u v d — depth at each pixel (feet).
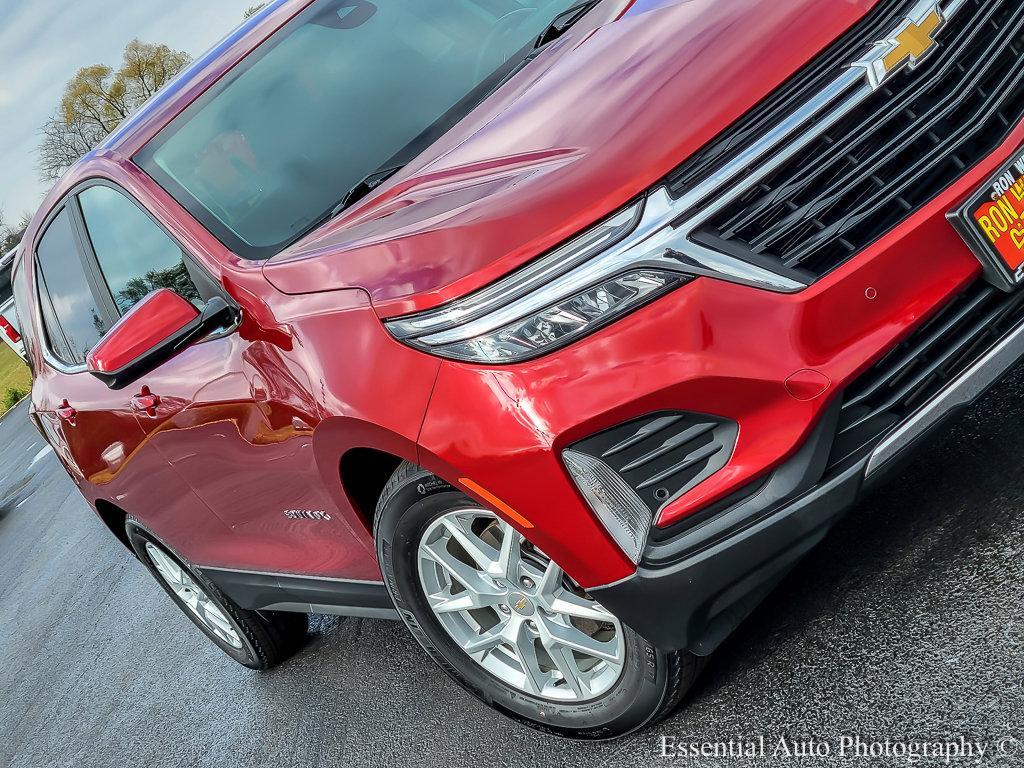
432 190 7.62
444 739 9.27
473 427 6.56
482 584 7.95
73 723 15.34
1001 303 6.72
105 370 8.20
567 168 6.54
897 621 7.20
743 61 6.46
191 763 11.93
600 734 7.88
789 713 7.07
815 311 6.19
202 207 9.60
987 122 6.55
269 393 8.20
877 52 6.28
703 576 6.48
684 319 6.17
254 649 12.62
